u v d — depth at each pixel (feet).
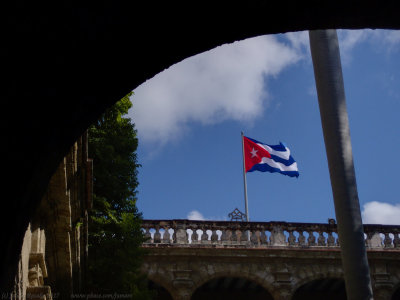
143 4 18.53
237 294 98.78
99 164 63.31
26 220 19.36
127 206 64.95
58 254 43.34
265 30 21.20
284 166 96.32
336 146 57.41
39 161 18.25
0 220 17.33
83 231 47.19
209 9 19.54
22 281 29.12
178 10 19.16
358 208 56.44
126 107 67.10
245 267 89.81
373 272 91.76
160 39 20.07
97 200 60.70
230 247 89.71
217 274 88.79
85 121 20.59
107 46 19.27
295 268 90.79
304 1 19.84
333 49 60.34
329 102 58.59
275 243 91.30
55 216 37.86
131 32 19.30
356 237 55.47
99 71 19.71
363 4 20.04
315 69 60.49
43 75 18.19
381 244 93.66
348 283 55.01
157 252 87.76
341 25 21.21
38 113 18.16
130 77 20.84
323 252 91.20
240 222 92.12
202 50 21.53
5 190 17.57
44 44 17.84
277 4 19.88
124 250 59.93
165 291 94.94
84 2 17.42
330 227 94.22
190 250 88.48
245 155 98.07
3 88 17.51
